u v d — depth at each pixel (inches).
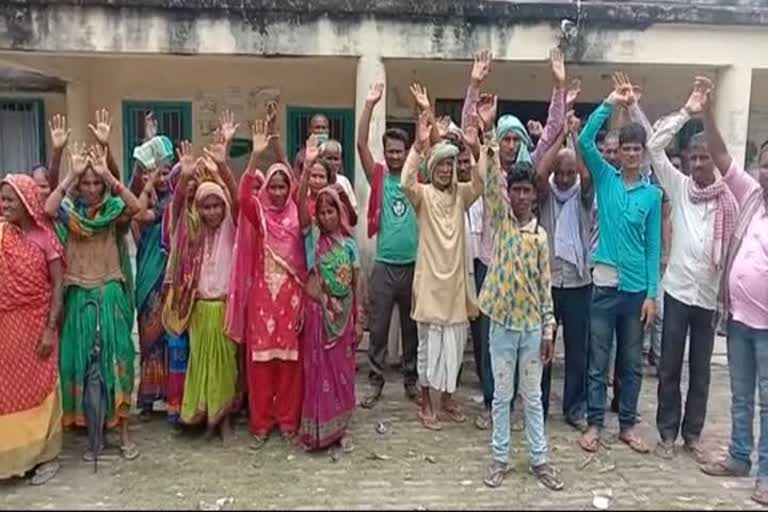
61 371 181.5
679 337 187.8
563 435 202.8
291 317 189.0
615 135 213.3
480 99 211.5
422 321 201.2
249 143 362.6
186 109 359.6
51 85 361.1
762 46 275.6
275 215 190.2
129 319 186.2
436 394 216.1
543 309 172.9
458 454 189.3
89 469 178.1
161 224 199.5
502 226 173.2
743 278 170.9
